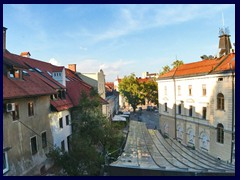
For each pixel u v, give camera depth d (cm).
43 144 1656
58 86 2053
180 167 1405
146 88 6259
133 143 2434
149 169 1234
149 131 3384
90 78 3628
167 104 3531
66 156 1307
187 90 2955
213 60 2758
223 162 2031
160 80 3697
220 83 2258
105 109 3444
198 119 2705
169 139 3016
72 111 2233
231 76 2086
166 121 3588
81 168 1273
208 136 2517
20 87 1433
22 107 1413
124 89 6438
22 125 1393
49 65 2880
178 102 3197
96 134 1697
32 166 1459
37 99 1606
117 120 4050
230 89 2102
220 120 2272
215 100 2347
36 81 1797
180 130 3172
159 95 3831
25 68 1658
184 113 3036
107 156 1634
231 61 2262
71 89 2483
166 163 1570
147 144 2431
